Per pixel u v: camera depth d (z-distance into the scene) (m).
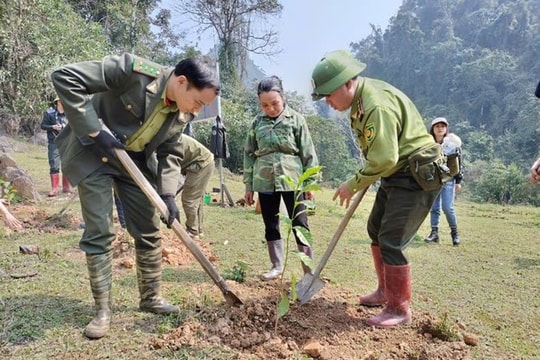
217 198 9.16
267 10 29.47
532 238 6.49
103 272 2.63
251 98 28.28
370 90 2.66
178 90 2.50
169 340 2.49
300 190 2.58
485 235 6.71
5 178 6.85
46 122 7.65
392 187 2.76
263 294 3.30
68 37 13.30
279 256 3.83
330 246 3.06
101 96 2.67
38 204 6.79
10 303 2.94
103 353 2.37
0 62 12.63
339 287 3.63
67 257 4.08
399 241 2.77
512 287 3.85
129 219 2.83
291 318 2.78
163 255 4.18
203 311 2.84
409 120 2.70
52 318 2.75
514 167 24.45
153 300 2.89
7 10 11.51
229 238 5.27
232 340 2.51
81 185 2.58
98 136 2.45
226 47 29.48
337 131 30.23
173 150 2.84
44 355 2.33
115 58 2.53
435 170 2.62
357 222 7.13
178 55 32.84
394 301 2.81
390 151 2.51
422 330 2.71
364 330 2.72
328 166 29.16
